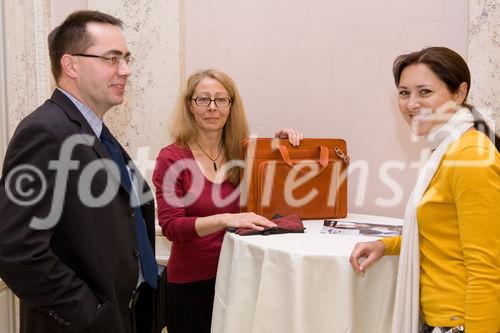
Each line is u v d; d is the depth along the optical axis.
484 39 1.93
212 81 1.76
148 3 2.35
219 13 2.30
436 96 1.19
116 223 1.28
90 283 1.24
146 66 2.38
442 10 2.04
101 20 1.34
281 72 2.26
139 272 1.42
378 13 2.12
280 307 1.40
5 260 1.12
